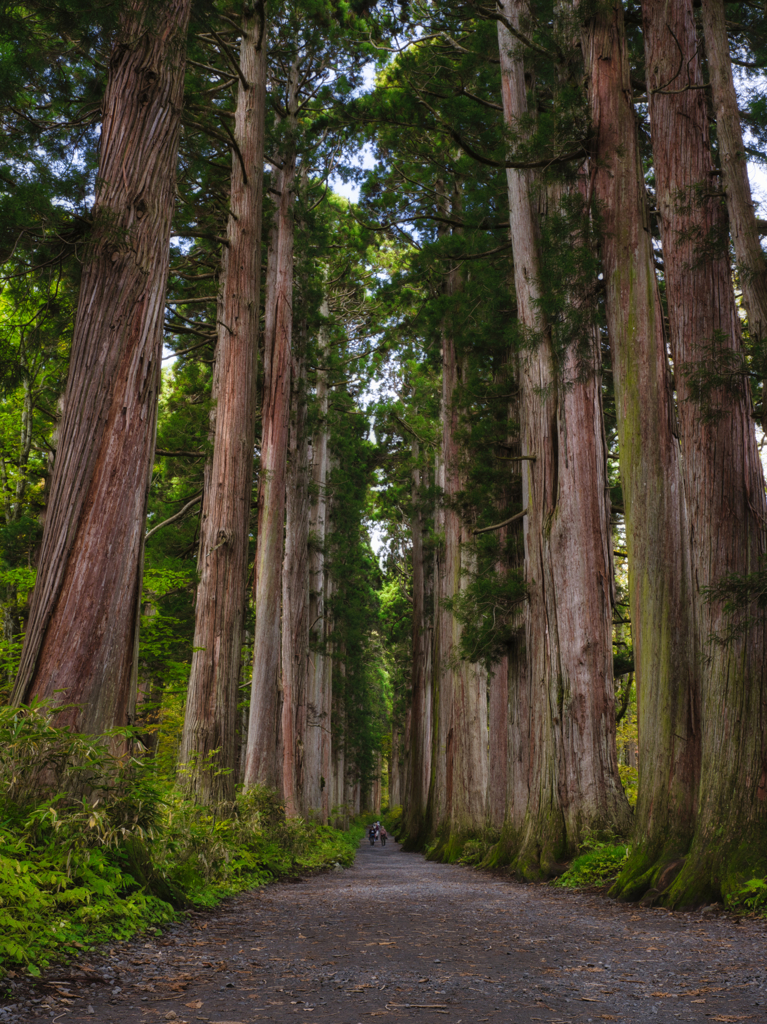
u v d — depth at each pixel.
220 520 12.33
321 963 4.79
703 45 11.27
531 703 13.70
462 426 17.62
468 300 17.84
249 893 9.22
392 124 18.02
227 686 11.65
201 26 12.51
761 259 7.76
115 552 6.32
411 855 26.91
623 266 10.82
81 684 5.98
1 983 3.63
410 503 37.34
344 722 42.47
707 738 8.24
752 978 4.44
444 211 20.95
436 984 4.24
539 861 12.24
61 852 5.14
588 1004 3.82
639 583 10.07
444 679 26.41
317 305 22.66
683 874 7.91
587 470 13.31
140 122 6.95
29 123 8.21
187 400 20.17
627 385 10.62
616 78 11.22
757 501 8.52
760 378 7.55
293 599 22.62
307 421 25.66
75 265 7.69
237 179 13.59
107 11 6.98
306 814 23.45
